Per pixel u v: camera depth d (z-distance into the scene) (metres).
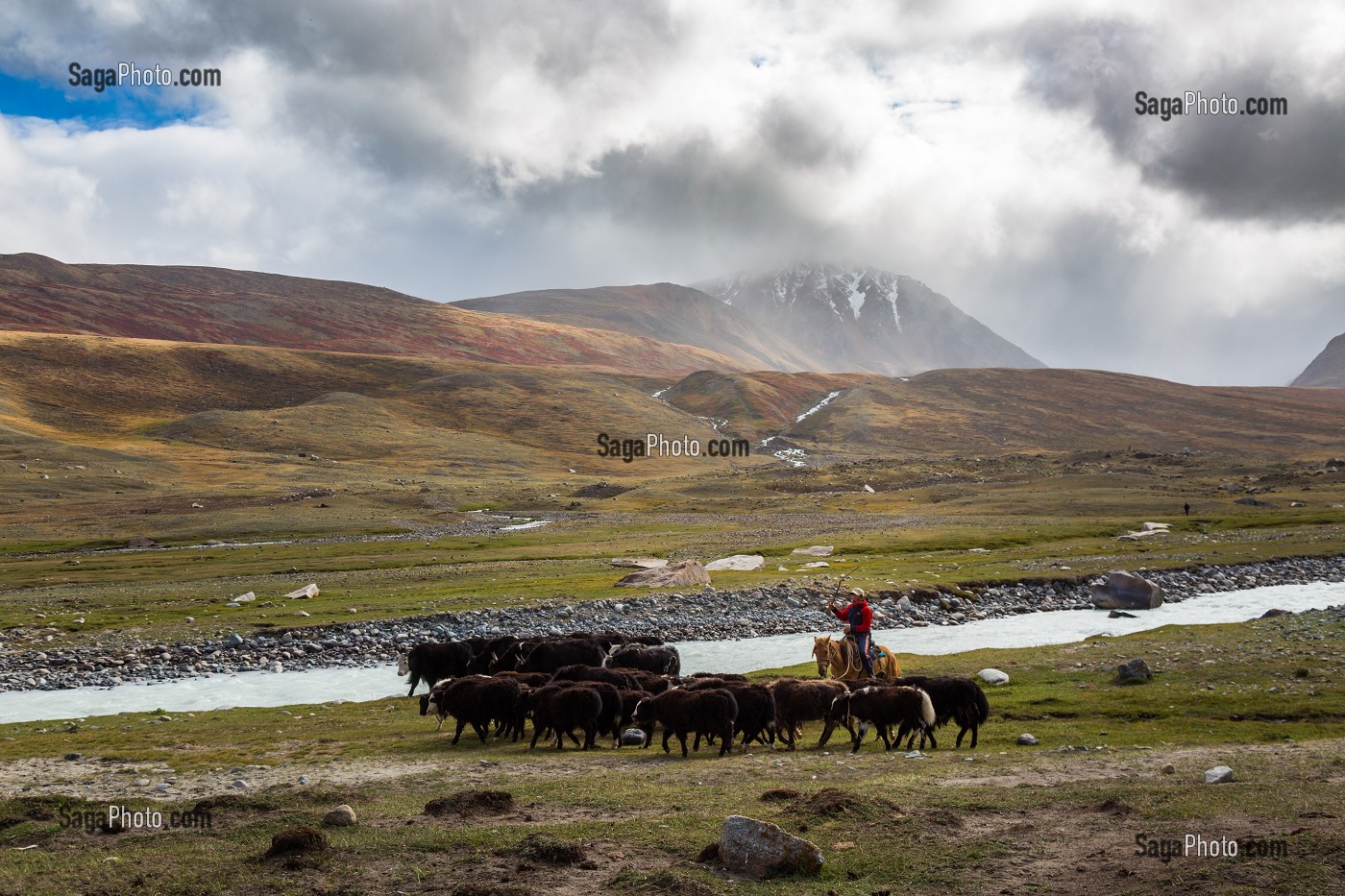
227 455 192.25
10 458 160.38
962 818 13.24
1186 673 26.45
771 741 21.38
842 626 46.16
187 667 37.59
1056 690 25.31
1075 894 10.27
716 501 146.75
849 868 11.41
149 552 89.50
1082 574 59.97
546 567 69.88
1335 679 24.84
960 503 127.25
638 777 17.25
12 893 11.20
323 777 18.09
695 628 45.72
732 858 11.52
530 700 22.12
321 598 54.31
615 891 10.88
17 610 51.16
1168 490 132.50
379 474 187.38
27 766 20.44
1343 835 11.36
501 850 12.41
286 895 11.00
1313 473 145.25
